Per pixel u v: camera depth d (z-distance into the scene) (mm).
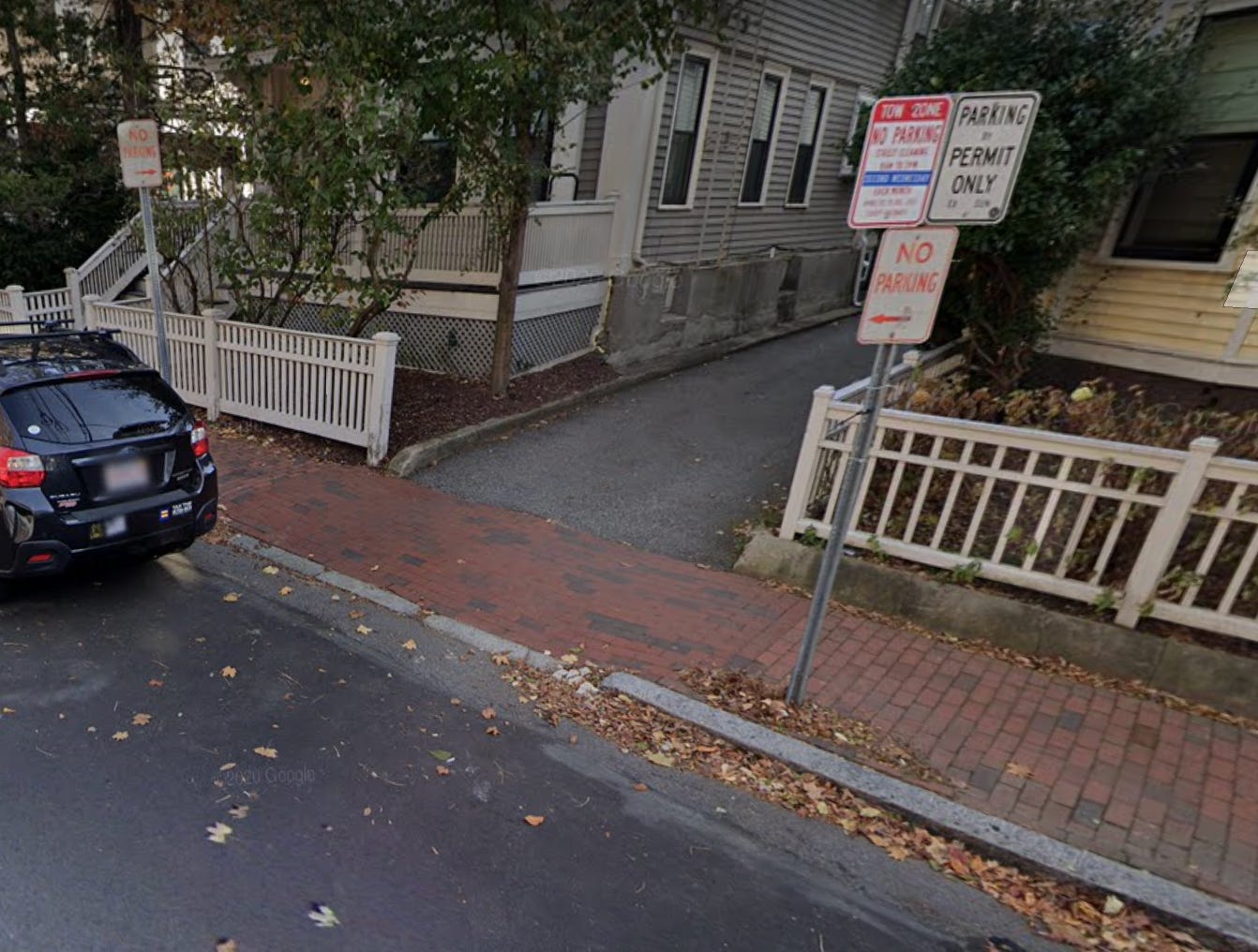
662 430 8797
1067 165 6805
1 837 2971
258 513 6418
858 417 5449
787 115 13578
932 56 7629
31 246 13062
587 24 7387
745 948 2775
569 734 3982
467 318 9945
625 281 10914
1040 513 5324
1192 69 6852
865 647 4820
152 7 9234
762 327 13906
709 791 3631
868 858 3271
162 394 5023
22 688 3922
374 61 7316
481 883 2971
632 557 6047
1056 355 8539
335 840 3123
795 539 5836
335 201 7492
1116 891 3055
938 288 3334
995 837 3301
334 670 4375
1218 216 7281
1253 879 3121
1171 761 3824
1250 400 7281
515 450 8094
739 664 4613
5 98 13258
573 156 11219
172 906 2734
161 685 4070
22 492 4242
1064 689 4414
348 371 7496
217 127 8438
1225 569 4613
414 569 5668
